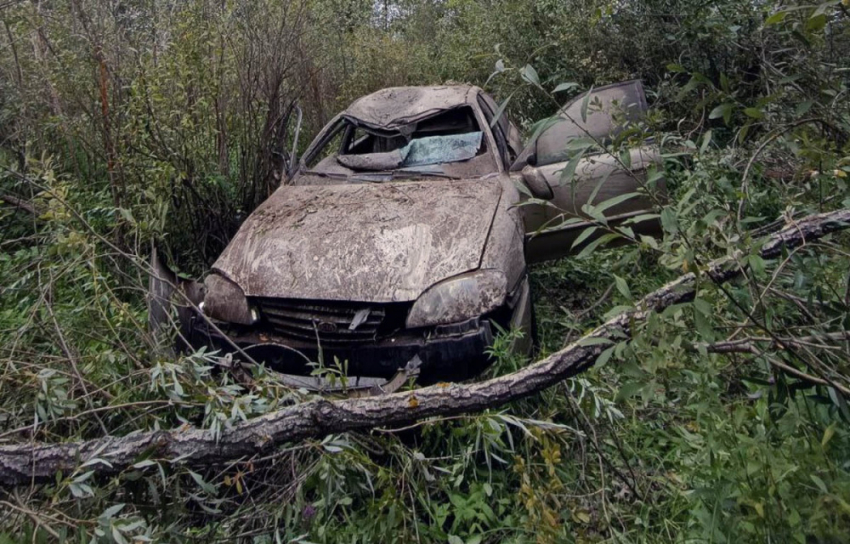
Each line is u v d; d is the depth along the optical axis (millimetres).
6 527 1997
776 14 1768
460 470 2535
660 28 5703
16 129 4875
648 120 2598
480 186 3678
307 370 2824
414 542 2172
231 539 2227
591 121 3703
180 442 2031
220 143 4891
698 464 2361
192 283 3369
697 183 2578
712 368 1849
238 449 2059
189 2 4727
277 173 4965
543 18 6840
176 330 2871
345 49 7699
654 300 2014
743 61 4773
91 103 4531
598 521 2334
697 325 1680
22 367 2547
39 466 1909
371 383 2742
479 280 2826
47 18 4637
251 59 5066
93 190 4777
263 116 5242
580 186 3691
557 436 2500
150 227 3312
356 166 4281
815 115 2779
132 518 1928
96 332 3125
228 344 2914
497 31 7297
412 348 2713
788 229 2084
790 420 1843
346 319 2820
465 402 2152
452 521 2465
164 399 2484
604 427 2797
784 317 2498
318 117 6641
